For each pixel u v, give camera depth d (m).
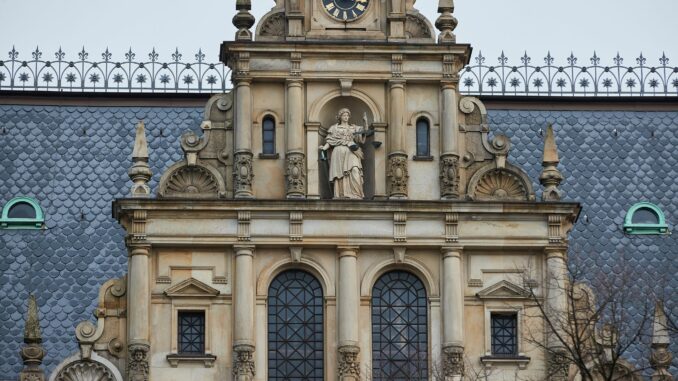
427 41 75.94
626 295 77.19
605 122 84.25
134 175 73.94
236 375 72.56
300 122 75.06
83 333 73.00
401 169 74.69
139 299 72.81
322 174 75.00
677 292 79.31
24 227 80.00
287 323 73.62
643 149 83.62
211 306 73.38
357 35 76.19
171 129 82.88
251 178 74.50
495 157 75.12
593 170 82.75
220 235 73.50
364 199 74.06
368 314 73.56
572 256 79.50
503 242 73.94
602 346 71.50
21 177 81.38
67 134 82.69
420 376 73.00
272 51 75.25
